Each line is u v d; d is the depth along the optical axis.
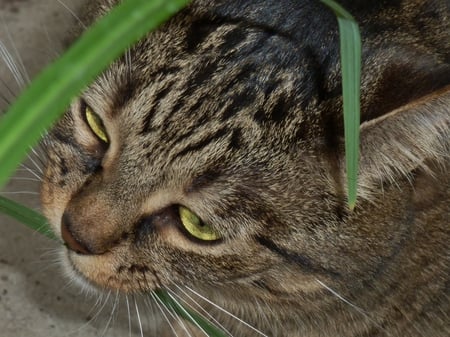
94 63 0.45
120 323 0.71
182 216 0.60
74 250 0.62
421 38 0.59
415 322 0.66
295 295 0.63
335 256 0.61
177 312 0.64
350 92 0.53
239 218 0.59
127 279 0.62
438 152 0.58
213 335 0.63
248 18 0.58
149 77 0.58
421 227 0.62
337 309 0.65
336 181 0.59
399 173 0.59
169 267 0.62
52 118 0.47
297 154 0.58
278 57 0.58
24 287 0.71
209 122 0.58
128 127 0.59
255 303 0.65
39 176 0.66
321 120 0.58
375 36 0.58
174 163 0.59
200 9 0.58
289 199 0.59
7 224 0.72
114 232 0.60
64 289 0.71
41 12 0.76
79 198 0.60
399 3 0.60
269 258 0.61
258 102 0.58
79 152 0.61
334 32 0.58
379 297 0.64
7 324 0.70
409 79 0.57
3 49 0.69
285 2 0.59
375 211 0.60
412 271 0.63
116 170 0.59
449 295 0.65
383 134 0.58
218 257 0.61
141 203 0.60
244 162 0.58
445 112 0.56
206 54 0.58
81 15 0.63
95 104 0.59
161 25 0.58
